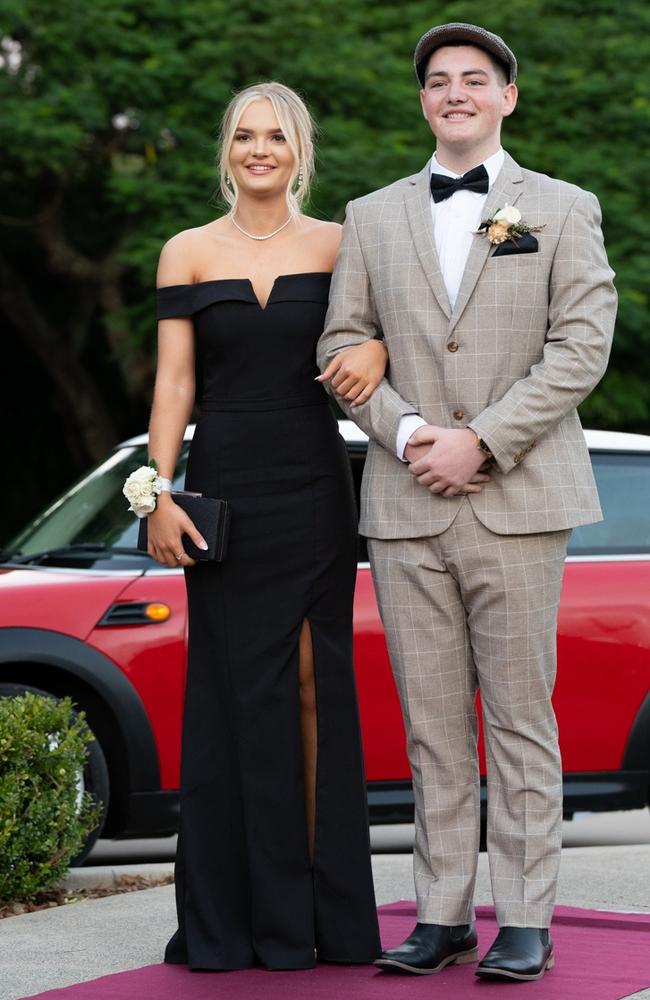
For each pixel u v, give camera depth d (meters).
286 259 4.56
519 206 4.27
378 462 4.42
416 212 4.34
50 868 5.63
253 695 4.48
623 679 6.80
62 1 13.30
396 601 4.36
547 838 4.27
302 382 4.54
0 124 12.76
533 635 4.26
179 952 4.53
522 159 13.01
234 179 4.57
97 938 4.91
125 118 13.75
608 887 5.75
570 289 4.23
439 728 4.36
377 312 4.42
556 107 13.62
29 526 7.26
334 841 4.50
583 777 6.80
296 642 4.50
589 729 6.78
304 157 4.62
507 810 4.30
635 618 6.84
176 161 13.20
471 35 4.27
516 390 4.17
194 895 4.47
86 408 17.58
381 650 6.63
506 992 4.03
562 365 4.17
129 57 13.44
